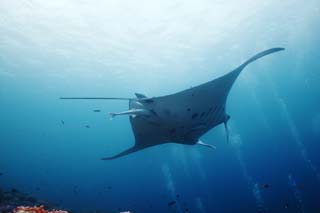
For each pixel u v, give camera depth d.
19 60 23.70
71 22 18.28
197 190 65.06
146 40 21.14
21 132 53.75
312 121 81.75
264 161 96.75
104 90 31.06
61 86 29.67
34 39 20.25
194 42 22.56
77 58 23.27
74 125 49.91
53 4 16.47
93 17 17.95
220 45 24.03
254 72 35.84
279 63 34.47
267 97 52.34
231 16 19.91
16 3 16.31
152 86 30.94
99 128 53.47
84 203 30.67
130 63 24.72
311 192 26.81
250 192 39.69
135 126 4.90
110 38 20.39
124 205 39.59
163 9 17.92
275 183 35.09
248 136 87.50
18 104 36.06
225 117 5.34
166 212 33.09
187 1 17.44
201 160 88.50
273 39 25.59
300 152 66.44
